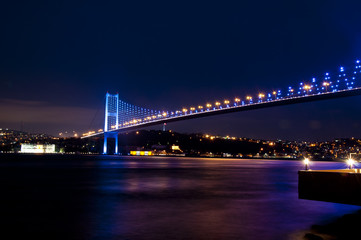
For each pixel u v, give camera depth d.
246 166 72.88
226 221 12.20
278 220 12.39
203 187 24.53
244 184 27.25
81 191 21.64
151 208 14.98
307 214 13.59
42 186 24.88
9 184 26.41
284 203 16.62
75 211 14.16
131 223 11.84
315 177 12.38
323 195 12.12
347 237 10.02
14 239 9.66
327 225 11.59
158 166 65.81
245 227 11.26
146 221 12.19
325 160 174.12
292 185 26.55
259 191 21.98
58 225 11.48
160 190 22.33
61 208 14.94
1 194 20.02
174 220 12.35
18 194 20.02
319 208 15.02
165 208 14.97
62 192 21.09
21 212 13.90
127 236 10.09
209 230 10.85
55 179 31.69
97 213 13.70
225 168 60.09
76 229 10.91
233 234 10.35
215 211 14.27
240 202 16.88
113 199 17.83
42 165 65.50
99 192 21.06
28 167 56.97
